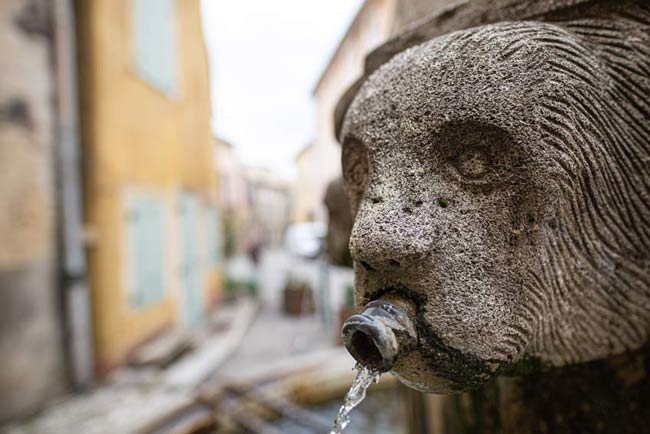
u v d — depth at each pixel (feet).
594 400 2.49
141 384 9.72
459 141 1.81
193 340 13.58
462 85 1.80
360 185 2.21
